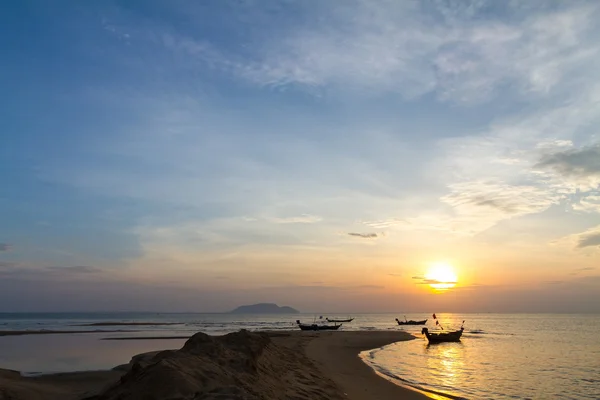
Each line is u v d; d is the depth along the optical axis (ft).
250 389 44.62
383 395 67.26
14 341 184.14
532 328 387.34
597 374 105.91
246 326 379.14
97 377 71.97
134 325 380.58
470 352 158.30
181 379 38.40
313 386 65.21
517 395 77.82
